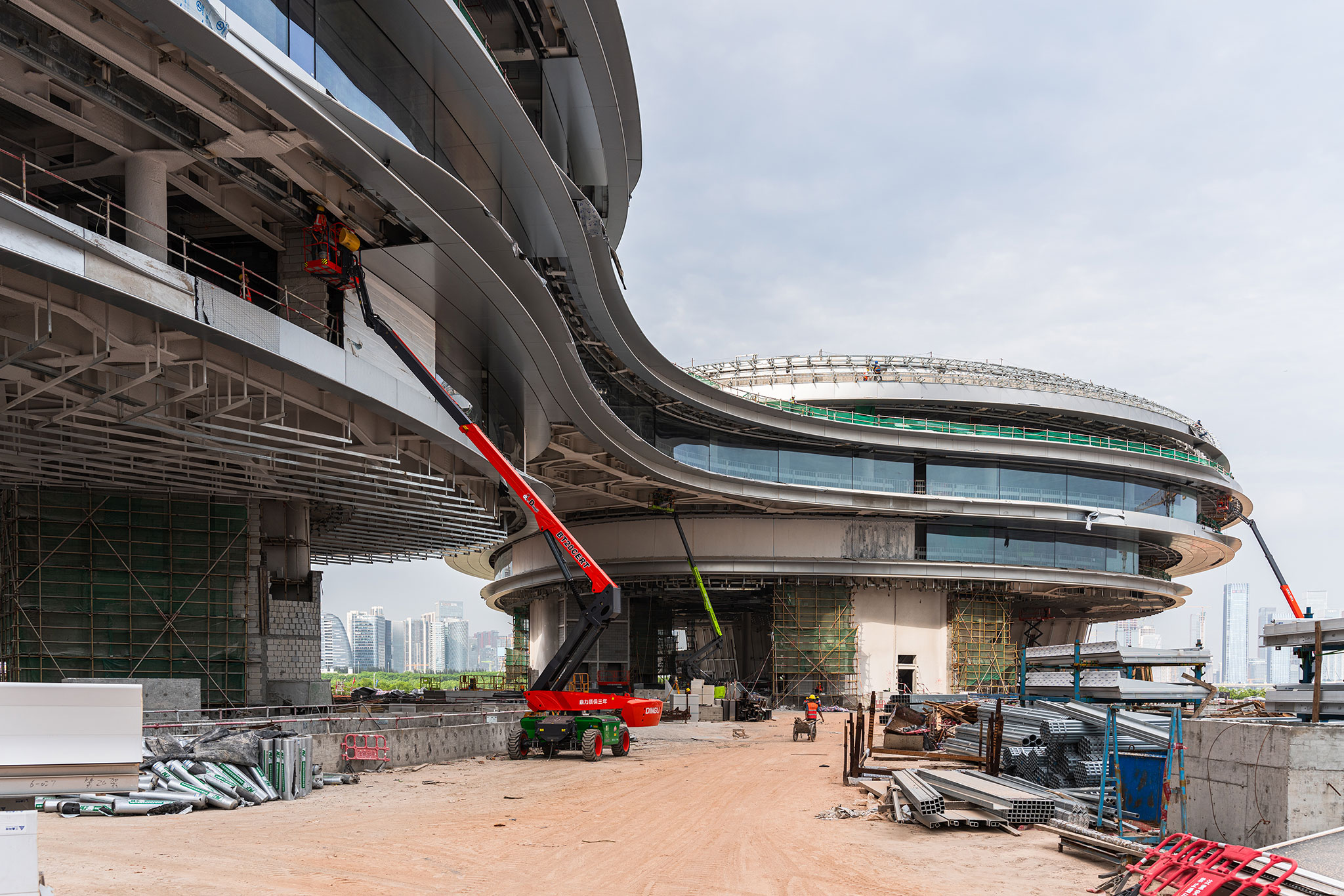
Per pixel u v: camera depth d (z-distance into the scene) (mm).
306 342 22922
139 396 23906
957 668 69938
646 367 51531
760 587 70688
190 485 33062
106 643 32625
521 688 89500
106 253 17422
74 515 32781
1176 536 73438
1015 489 68875
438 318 32750
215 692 33844
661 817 18406
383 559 57375
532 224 33938
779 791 22328
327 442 28688
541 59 32500
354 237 25594
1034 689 29453
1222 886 10438
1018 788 17703
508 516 50500
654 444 57750
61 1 16422
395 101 23719
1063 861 14172
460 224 27500
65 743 9953
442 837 15992
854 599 69125
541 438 49344
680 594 77250
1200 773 14102
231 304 20562
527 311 34312
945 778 18719
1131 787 16797
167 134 20281
